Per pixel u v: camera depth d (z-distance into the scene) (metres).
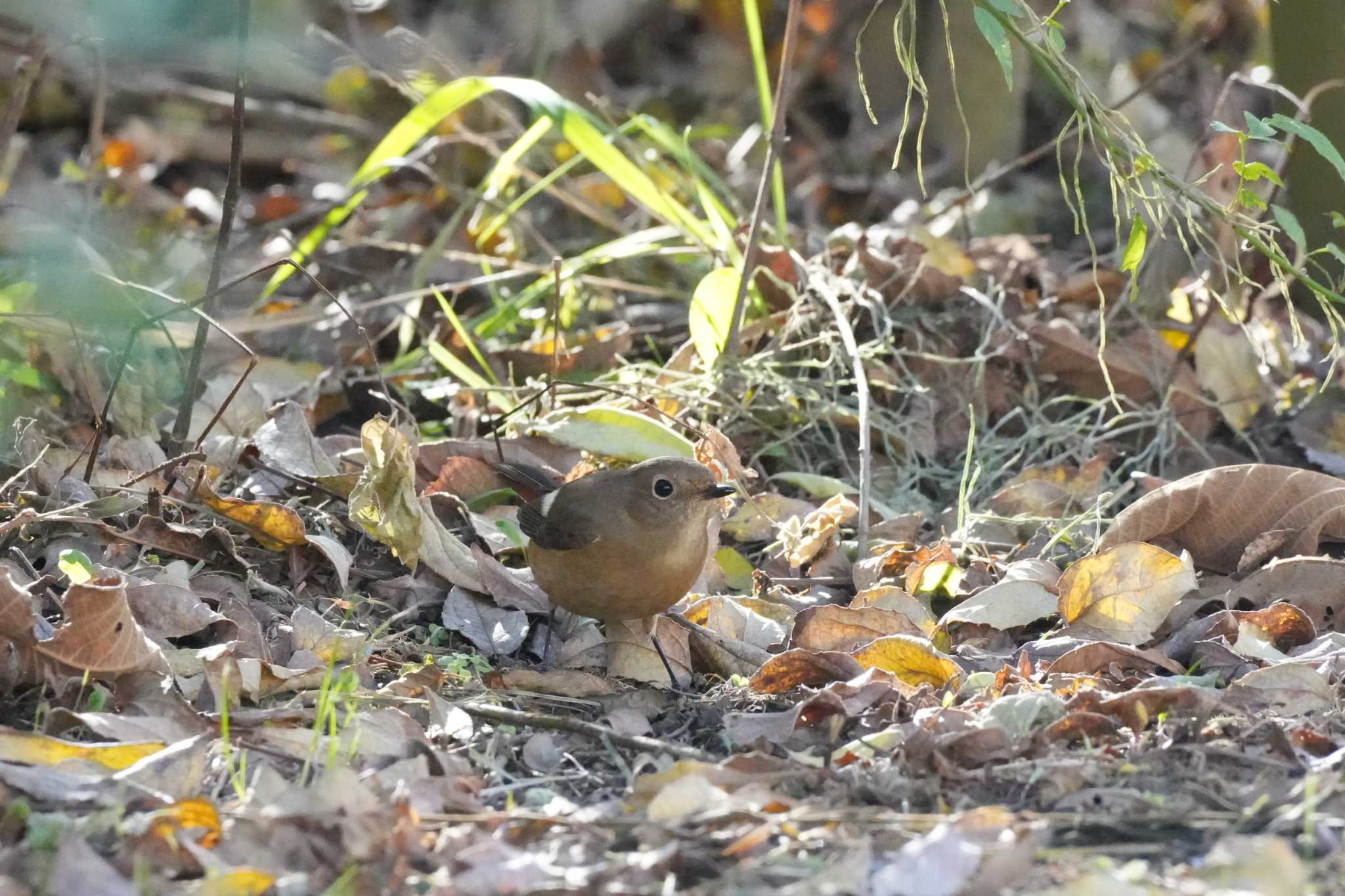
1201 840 5.95
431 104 11.65
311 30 14.65
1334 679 7.70
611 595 8.45
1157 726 7.08
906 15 17.45
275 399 11.85
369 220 16.05
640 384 11.40
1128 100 14.12
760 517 10.40
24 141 15.66
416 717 7.57
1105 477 11.26
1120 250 10.90
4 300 10.64
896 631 8.44
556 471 10.69
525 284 14.85
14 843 5.81
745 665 8.62
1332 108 11.88
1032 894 5.43
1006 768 6.61
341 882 5.42
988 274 12.76
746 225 12.65
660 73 20.27
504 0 18.70
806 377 11.61
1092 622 8.62
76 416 10.95
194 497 9.42
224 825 5.89
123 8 8.80
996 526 10.36
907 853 5.55
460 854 5.66
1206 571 9.59
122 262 13.27
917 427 11.58
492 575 9.30
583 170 17.00
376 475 9.02
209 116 17.94
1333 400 11.65
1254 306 12.59
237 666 7.43
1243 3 17.89
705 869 5.70
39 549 8.88
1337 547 9.78
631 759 7.18
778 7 20.06
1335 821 6.02
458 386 11.70
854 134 18.53
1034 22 9.00
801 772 6.59
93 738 6.90
